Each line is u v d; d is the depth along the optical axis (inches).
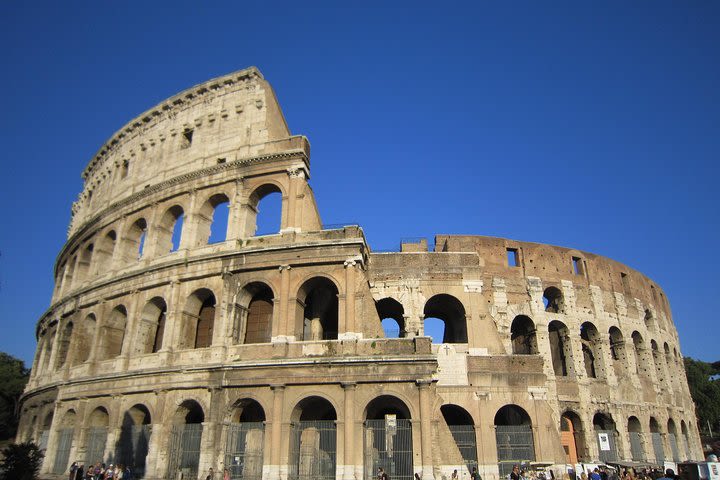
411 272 2439.7
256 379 1941.4
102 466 2026.3
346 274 2034.9
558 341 2859.3
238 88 2596.0
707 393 4837.6
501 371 2300.7
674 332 3666.3
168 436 2001.7
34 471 1808.6
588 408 2596.0
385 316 2662.4
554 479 2066.9
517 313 2657.5
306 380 1899.6
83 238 3019.2
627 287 3176.7
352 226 2114.9
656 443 2792.8
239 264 2149.4
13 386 4237.2
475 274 2442.2
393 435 1838.1
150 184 2657.5
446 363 2298.2
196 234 2348.7
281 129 2625.5
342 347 1937.7
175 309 2206.0
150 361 2161.7
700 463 1766.7
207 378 2007.9
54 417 2449.6
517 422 2400.3
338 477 1769.2
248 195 2316.7
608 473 2150.6
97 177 3216.0
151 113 2849.4
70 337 2812.5
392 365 1876.2
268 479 1803.6
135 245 2679.6
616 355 2970.0
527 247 2837.1
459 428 2209.6
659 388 3029.0
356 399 1866.4
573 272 2893.7
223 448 1907.0
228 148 2466.8
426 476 1736.0
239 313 2139.5
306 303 2251.5
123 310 2519.7
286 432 1857.8
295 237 2149.4
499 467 2182.6
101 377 2252.7
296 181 2250.2
